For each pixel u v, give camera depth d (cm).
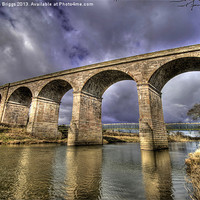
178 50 1744
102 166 773
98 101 2655
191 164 696
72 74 2453
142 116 1731
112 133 4450
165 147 1891
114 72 2234
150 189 450
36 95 2758
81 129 2170
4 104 3130
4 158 933
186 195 403
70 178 550
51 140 2680
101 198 384
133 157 1091
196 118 2861
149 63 1894
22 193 403
